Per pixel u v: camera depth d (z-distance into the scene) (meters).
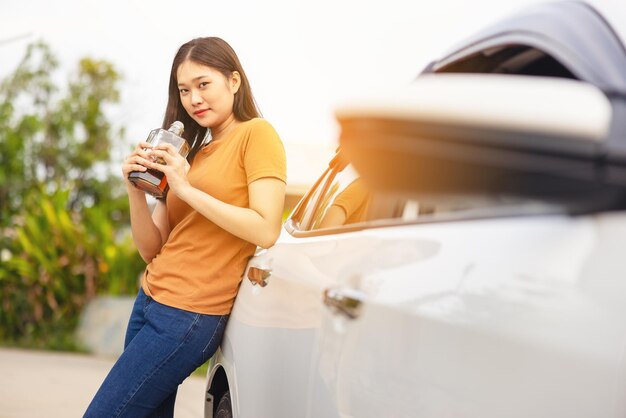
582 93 1.03
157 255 2.90
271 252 2.56
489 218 1.41
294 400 1.99
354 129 1.14
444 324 1.38
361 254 1.78
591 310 1.13
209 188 2.76
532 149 1.03
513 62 1.85
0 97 18.67
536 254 1.24
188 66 2.85
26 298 10.29
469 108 1.05
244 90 2.90
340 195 2.24
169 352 2.69
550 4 1.62
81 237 10.38
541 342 1.18
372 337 1.59
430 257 1.50
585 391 1.11
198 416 5.55
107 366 8.23
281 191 2.68
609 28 1.37
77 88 20.00
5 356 8.78
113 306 9.80
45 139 18.55
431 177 1.11
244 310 2.56
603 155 1.01
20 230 10.35
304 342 1.96
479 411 1.25
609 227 1.17
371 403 1.56
